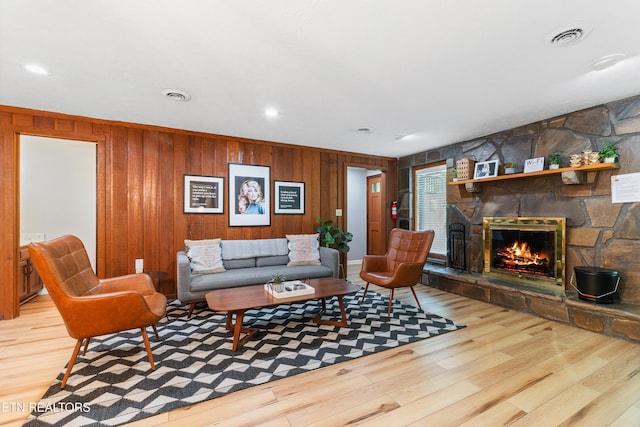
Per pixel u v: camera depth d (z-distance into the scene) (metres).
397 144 4.59
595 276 2.76
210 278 3.33
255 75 2.31
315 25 1.69
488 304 3.62
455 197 4.50
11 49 1.93
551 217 3.34
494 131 3.87
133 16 1.60
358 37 1.82
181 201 3.86
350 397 1.79
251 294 2.71
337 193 5.05
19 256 3.36
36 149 4.39
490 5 1.53
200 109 3.08
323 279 3.30
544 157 3.37
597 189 2.98
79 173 4.59
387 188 5.60
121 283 2.55
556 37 1.81
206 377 1.99
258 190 4.37
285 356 2.29
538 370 2.10
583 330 2.79
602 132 2.93
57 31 1.74
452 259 4.54
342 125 3.62
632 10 1.56
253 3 1.51
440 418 1.61
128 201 3.57
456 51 1.98
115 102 2.88
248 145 4.29
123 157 3.54
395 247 3.94
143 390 1.84
